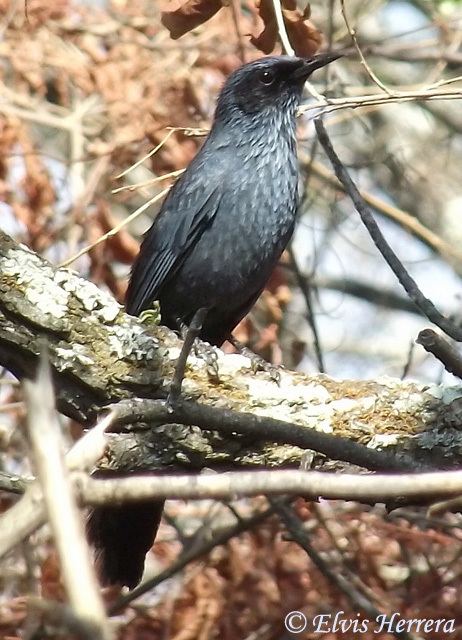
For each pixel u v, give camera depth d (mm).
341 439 7949
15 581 11242
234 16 13453
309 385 9312
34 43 14242
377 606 11047
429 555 11555
